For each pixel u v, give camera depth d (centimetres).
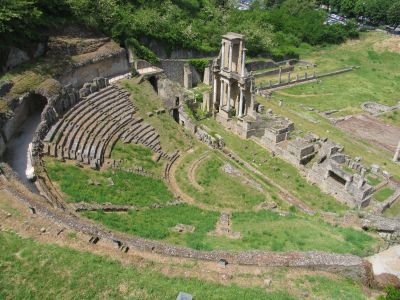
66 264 2194
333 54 10375
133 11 7231
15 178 2998
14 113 4012
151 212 3347
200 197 3922
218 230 3116
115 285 2086
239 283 2191
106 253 2325
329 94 7756
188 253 2422
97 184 3484
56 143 3753
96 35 6062
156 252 2428
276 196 4100
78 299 1998
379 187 4416
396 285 2283
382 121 6556
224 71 5556
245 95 5538
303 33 10888
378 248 2673
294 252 2478
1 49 4500
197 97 6525
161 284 2119
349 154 5156
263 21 10525
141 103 5288
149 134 4809
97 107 4712
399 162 5116
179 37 7331
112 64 5853
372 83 8588
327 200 4194
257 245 2772
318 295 2144
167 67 7044
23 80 4375
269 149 5175
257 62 8594
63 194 3125
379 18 13012
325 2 15112
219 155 4906
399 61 10006
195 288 2103
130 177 3888
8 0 4634
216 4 10244
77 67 5156
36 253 2252
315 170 4478
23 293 2008
